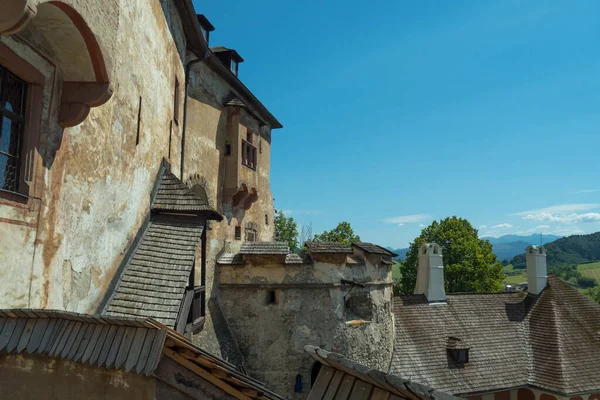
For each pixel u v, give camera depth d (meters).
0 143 5.39
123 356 4.15
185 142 15.84
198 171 16.84
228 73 19.16
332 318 16.69
